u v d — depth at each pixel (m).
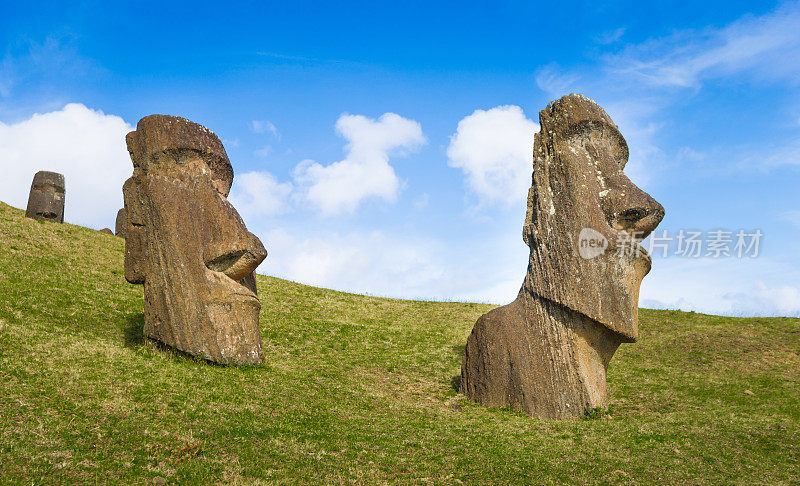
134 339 20.38
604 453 13.88
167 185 18.97
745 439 15.01
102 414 13.06
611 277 17.69
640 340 28.12
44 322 19.98
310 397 17.22
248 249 18.66
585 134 18.94
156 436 12.34
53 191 35.19
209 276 18.47
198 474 10.98
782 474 12.74
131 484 10.34
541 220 18.97
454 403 19.17
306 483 11.14
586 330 17.89
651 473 12.62
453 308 35.75
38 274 25.14
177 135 19.27
